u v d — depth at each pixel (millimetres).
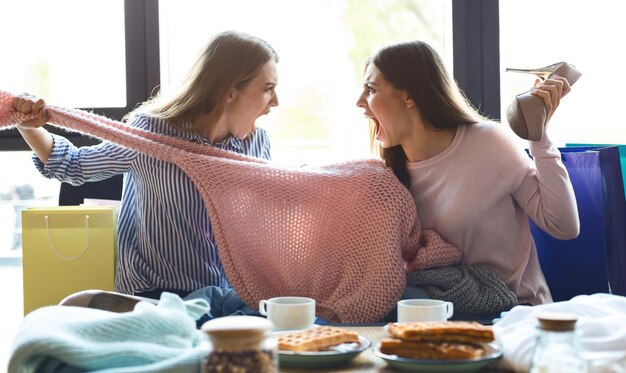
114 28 2584
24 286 2070
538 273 1920
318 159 2734
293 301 1471
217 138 2086
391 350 1131
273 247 1909
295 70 2713
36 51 2604
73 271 2068
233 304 1914
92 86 2596
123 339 1159
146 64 2553
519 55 2617
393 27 2711
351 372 1119
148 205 1993
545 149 1785
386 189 1884
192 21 2641
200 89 2012
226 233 1899
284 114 2727
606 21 2639
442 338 1124
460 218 1874
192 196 1972
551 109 1762
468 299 1795
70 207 2121
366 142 2721
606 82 2662
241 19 2670
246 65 2014
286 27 2697
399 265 1847
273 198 1906
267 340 957
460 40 2572
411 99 1909
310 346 1154
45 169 2010
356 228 1874
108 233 2068
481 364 1084
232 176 1914
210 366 938
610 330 1117
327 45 2715
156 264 2004
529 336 1105
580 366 880
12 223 2656
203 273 2014
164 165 1970
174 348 1190
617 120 2676
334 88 2730
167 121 2016
